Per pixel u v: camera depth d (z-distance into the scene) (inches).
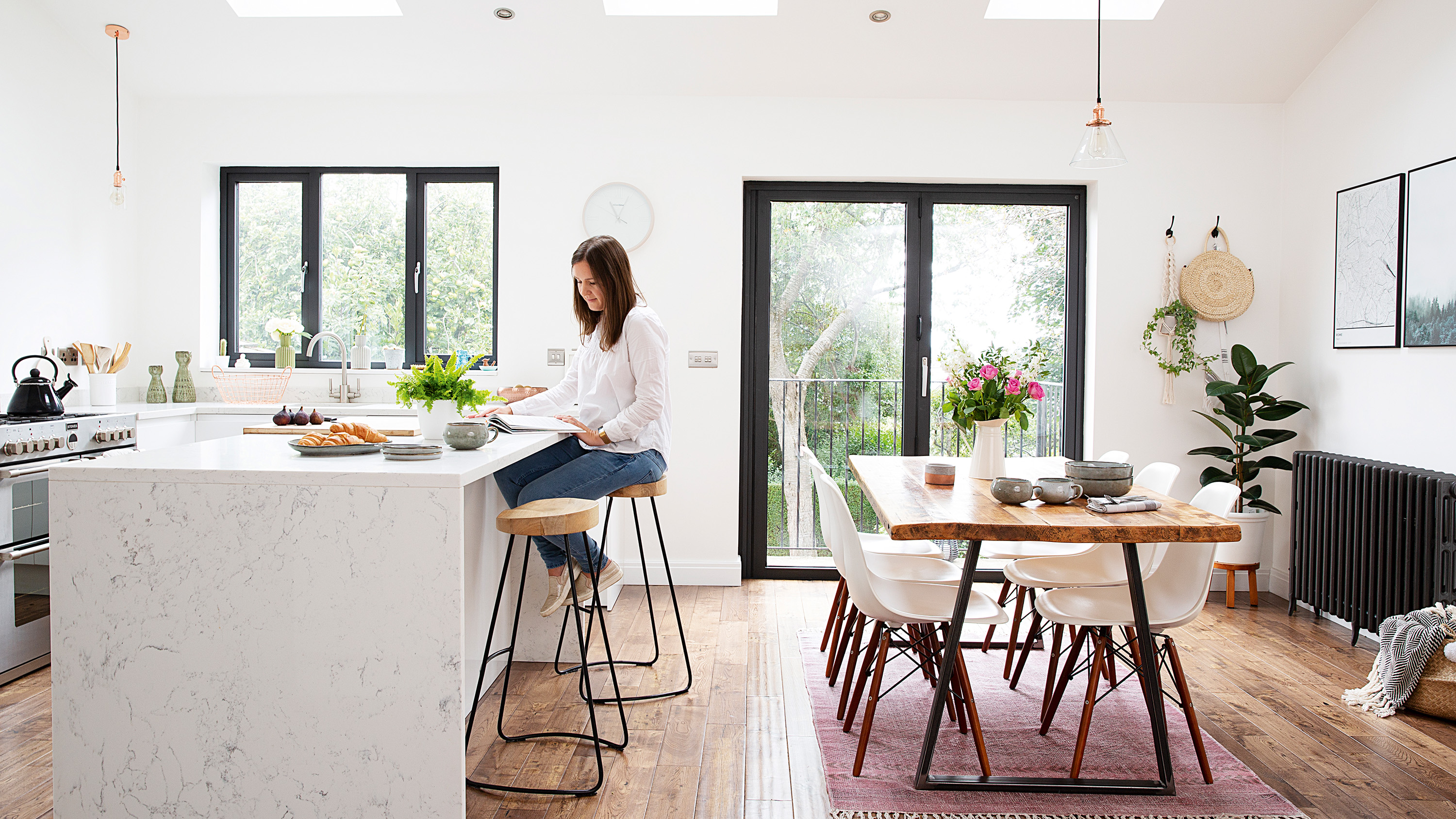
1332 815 78.2
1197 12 137.7
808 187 166.9
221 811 68.6
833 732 95.1
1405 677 101.4
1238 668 118.3
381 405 158.2
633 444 104.7
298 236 173.5
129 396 162.7
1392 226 130.1
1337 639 132.2
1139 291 160.7
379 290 173.8
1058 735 95.0
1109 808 78.7
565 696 104.9
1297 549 143.9
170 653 67.9
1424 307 123.4
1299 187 154.6
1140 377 161.0
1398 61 129.6
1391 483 122.2
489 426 97.5
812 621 139.3
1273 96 157.1
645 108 160.9
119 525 67.6
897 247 169.3
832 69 152.5
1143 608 79.5
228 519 67.1
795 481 170.7
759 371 168.9
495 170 170.6
